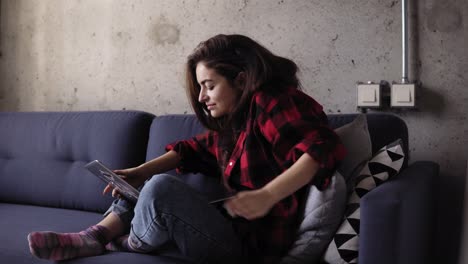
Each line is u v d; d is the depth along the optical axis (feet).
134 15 7.57
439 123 5.70
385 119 5.14
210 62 4.49
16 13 8.67
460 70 5.60
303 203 4.20
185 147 5.32
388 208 3.51
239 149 4.50
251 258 4.32
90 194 6.21
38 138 6.90
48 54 8.37
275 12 6.51
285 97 4.15
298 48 6.38
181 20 7.19
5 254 4.41
